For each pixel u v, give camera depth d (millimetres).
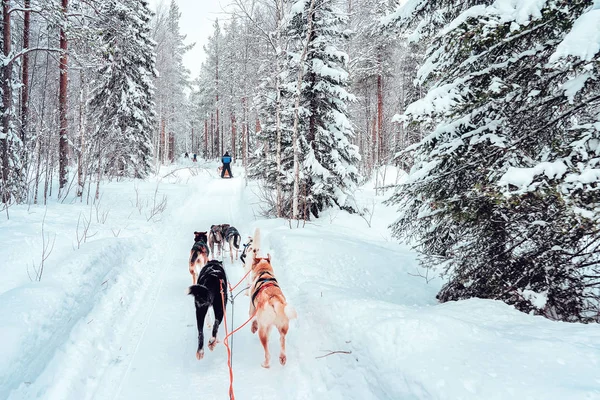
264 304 4730
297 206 13141
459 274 5762
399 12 7449
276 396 4098
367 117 30109
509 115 5355
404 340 3881
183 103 44656
